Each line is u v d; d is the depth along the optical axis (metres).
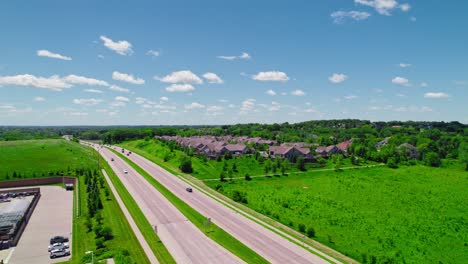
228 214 64.31
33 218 62.66
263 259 44.47
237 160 124.12
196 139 176.88
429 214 67.25
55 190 87.69
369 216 65.25
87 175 92.44
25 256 45.75
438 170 116.31
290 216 64.31
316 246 49.59
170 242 49.88
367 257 46.44
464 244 52.56
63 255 45.78
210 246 48.59
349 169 117.38
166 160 135.38
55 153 132.25
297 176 104.69
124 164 127.19
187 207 68.44
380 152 137.25
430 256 48.12
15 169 103.31
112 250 45.91
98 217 57.50
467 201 77.19
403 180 99.19
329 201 75.50
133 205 69.62
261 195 80.25
